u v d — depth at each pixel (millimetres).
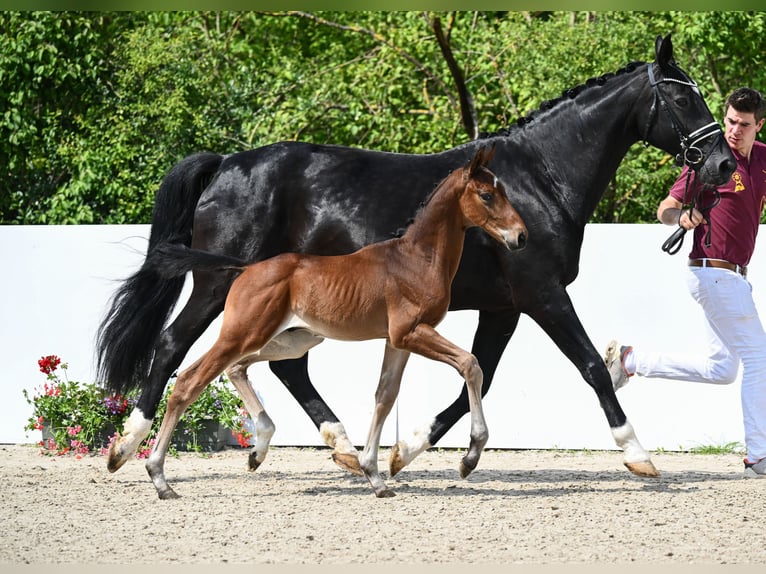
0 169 22094
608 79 10008
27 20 21234
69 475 10375
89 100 22281
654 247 12562
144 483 9828
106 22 23625
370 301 8648
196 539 7336
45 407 12430
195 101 21938
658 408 12594
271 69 23953
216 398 12586
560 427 12680
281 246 9977
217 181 10000
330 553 6918
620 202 21609
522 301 9633
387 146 21234
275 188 9891
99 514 8242
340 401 12820
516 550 7012
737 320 10086
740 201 10016
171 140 21312
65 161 21406
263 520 7969
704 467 11227
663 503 8680
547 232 9586
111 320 10922
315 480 10180
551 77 19891
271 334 8750
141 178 21016
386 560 6727
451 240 8727
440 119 21438
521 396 12742
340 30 24938
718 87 21344
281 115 20984
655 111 9758
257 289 8703
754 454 10203
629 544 7199
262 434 10305
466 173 8609
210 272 9641
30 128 21469
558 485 9758
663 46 9711
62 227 13195
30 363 13211
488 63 21969
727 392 12500
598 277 12656
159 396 9617
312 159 9992
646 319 12586
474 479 10258
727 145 9633
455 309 10070
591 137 9828
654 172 20609
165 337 9727
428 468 11227
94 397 12477
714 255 10109
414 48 22391
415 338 8641
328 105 21562
